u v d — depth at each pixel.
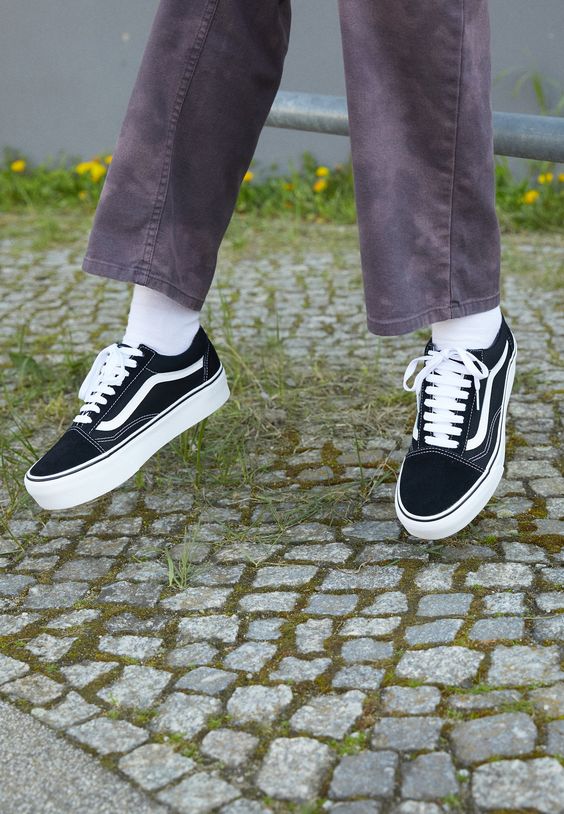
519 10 4.14
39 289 3.29
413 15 1.15
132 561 1.50
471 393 1.40
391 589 1.35
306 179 4.61
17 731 1.11
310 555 1.47
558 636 1.20
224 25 1.32
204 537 1.56
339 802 0.97
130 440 1.45
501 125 1.55
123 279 1.38
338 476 1.76
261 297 3.09
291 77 4.56
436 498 1.35
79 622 1.34
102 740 1.09
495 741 1.03
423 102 1.20
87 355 2.52
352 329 2.70
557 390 2.14
